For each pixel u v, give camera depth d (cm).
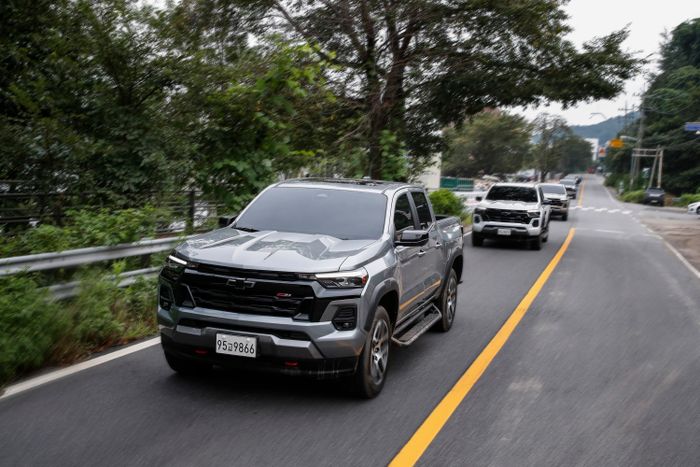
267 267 490
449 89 2103
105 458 404
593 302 1072
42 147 1064
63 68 1153
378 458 426
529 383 611
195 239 565
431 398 552
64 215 1134
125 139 1209
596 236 2512
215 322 492
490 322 882
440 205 2502
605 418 523
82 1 1166
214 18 1772
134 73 1196
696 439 486
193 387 541
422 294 695
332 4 1894
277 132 1285
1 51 1142
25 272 630
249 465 405
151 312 757
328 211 622
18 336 550
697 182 8588
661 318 961
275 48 1303
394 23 1903
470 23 1975
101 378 555
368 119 1923
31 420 457
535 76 2089
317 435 457
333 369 495
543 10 1916
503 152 10575
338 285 496
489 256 1670
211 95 1207
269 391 541
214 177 1248
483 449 450
